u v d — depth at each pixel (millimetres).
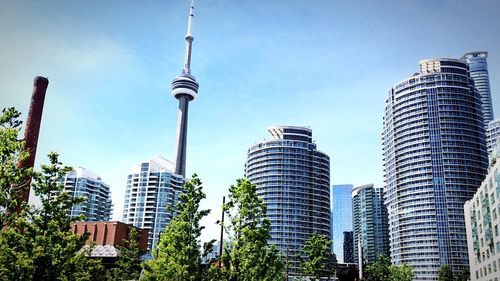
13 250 30156
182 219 44719
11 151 30312
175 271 43188
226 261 46375
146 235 105438
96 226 97375
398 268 143500
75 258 32562
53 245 31125
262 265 46438
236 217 47000
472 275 115812
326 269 76062
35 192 31781
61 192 32594
